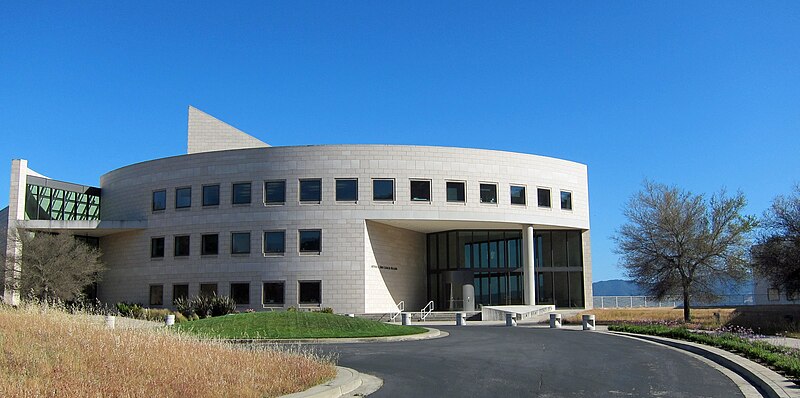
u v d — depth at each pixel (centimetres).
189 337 1731
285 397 1173
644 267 4147
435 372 1638
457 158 4828
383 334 2769
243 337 2678
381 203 4662
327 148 4694
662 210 4162
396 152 4731
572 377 1525
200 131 5538
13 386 1008
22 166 4909
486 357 1969
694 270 4081
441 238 5347
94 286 5206
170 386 1128
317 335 2717
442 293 5272
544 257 5362
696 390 1330
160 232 4938
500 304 5191
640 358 1923
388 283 4859
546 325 3988
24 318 1522
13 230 4528
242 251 4688
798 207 3559
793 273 3516
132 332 1559
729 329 2912
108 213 5366
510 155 4994
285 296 4581
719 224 4097
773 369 1521
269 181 4712
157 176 5025
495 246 5278
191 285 4762
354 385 1388
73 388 1036
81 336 1394
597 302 6419
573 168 5347
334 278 4584
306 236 4631
